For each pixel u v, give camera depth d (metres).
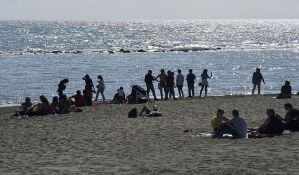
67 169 22.02
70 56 173.12
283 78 109.69
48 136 33.31
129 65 139.00
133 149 27.27
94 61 152.62
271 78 109.81
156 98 63.69
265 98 59.34
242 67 137.00
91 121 41.41
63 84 57.66
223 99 58.66
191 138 30.73
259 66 140.38
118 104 55.97
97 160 24.11
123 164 22.89
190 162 22.84
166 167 21.84
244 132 30.48
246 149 25.83
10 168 22.55
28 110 48.62
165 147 27.61
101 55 179.38
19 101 74.56
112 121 40.94
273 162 22.09
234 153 24.77
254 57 174.75
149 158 24.30
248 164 21.88
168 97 66.50
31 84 95.50
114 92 84.62
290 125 32.41
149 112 44.97
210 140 29.64
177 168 21.56
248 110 46.88
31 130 36.84
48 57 167.62
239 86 93.50
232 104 52.44
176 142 29.28
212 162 22.66
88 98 54.53
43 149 28.06
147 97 58.19
